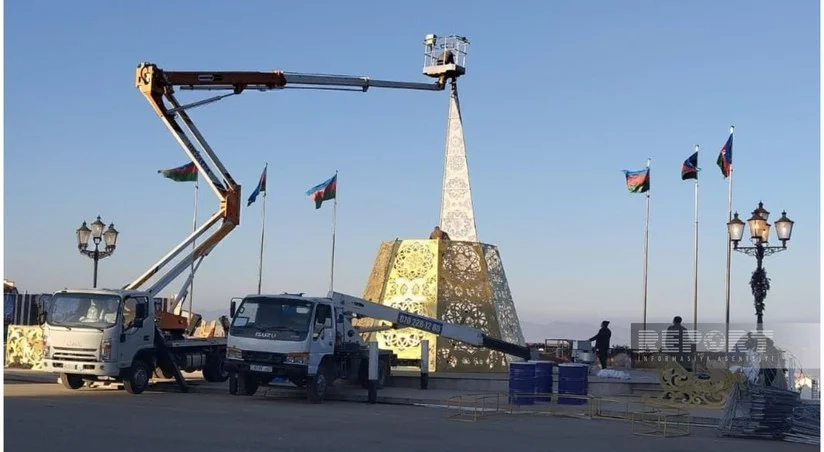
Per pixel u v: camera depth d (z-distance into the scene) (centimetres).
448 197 3359
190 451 1239
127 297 2198
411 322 2527
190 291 2898
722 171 2897
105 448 1238
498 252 3183
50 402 1869
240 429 1506
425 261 3017
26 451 1198
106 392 2209
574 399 2189
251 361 2083
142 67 2502
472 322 2975
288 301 2125
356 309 2450
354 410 1955
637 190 3419
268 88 2722
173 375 2330
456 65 3372
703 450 1466
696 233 3102
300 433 1483
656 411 1980
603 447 1448
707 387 2092
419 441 1436
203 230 2659
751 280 2488
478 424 1734
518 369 2156
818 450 1511
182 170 3103
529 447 1412
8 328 2969
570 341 3612
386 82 3089
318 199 3381
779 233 2459
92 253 2986
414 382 2580
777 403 1647
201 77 2594
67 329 2136
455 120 3403
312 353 2080
